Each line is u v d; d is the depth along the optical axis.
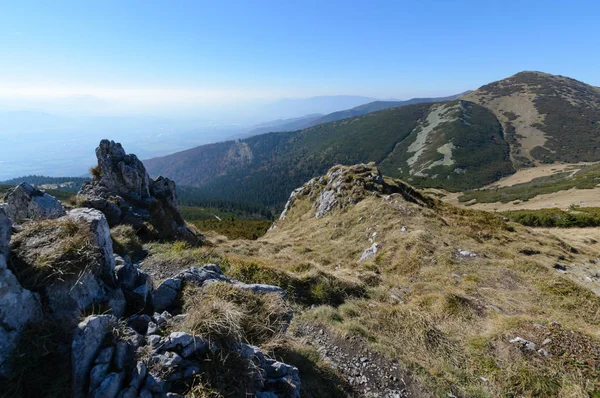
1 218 3.70
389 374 6.06
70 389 3.10
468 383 6.13
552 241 18.12
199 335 3.88
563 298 9.98
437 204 25.66
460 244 14.91
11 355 3.08
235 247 17.06
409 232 16.12
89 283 4.11
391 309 8.66
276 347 5.25
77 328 3.35
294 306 8.39
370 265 13.41
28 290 3.45
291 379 4.41
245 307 5.21
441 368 6.45
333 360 6.28
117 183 15.78
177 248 10.91
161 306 5.08
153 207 15.87
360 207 22.41
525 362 6.43
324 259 16.52
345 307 8.58
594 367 6.14
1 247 3.62
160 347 3.64
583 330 7.55
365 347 6.73
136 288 5.07
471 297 9.62
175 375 3.44
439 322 8.20
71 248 4.09
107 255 4.81
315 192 31.66
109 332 3.55
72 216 4.76
